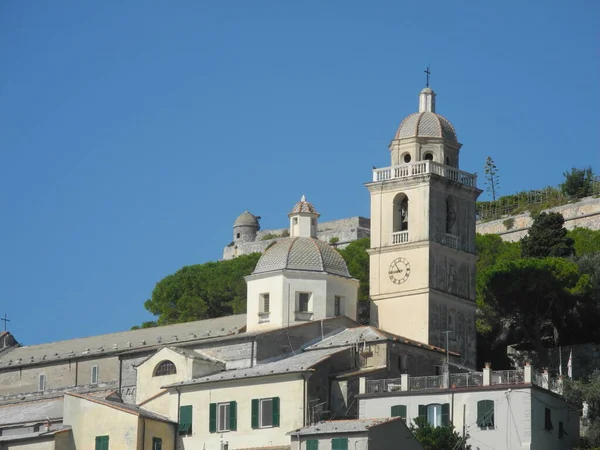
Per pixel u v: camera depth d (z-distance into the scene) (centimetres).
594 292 17662
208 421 14588
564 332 17712
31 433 14975
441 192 16788
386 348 14912
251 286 16225
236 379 14538
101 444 14512
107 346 17675
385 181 16912
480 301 17988
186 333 17188
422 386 13875
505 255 19912
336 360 14762
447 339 15925
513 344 17900
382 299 16600
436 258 16488
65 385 17675
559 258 18175
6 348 18962
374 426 12681
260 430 14250
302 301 16012
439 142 17012
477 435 13350
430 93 17450
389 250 16688
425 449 12950
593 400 14650
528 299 17512
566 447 13788
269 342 15338
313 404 14212
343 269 16362
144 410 14838
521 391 13300
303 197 16875
